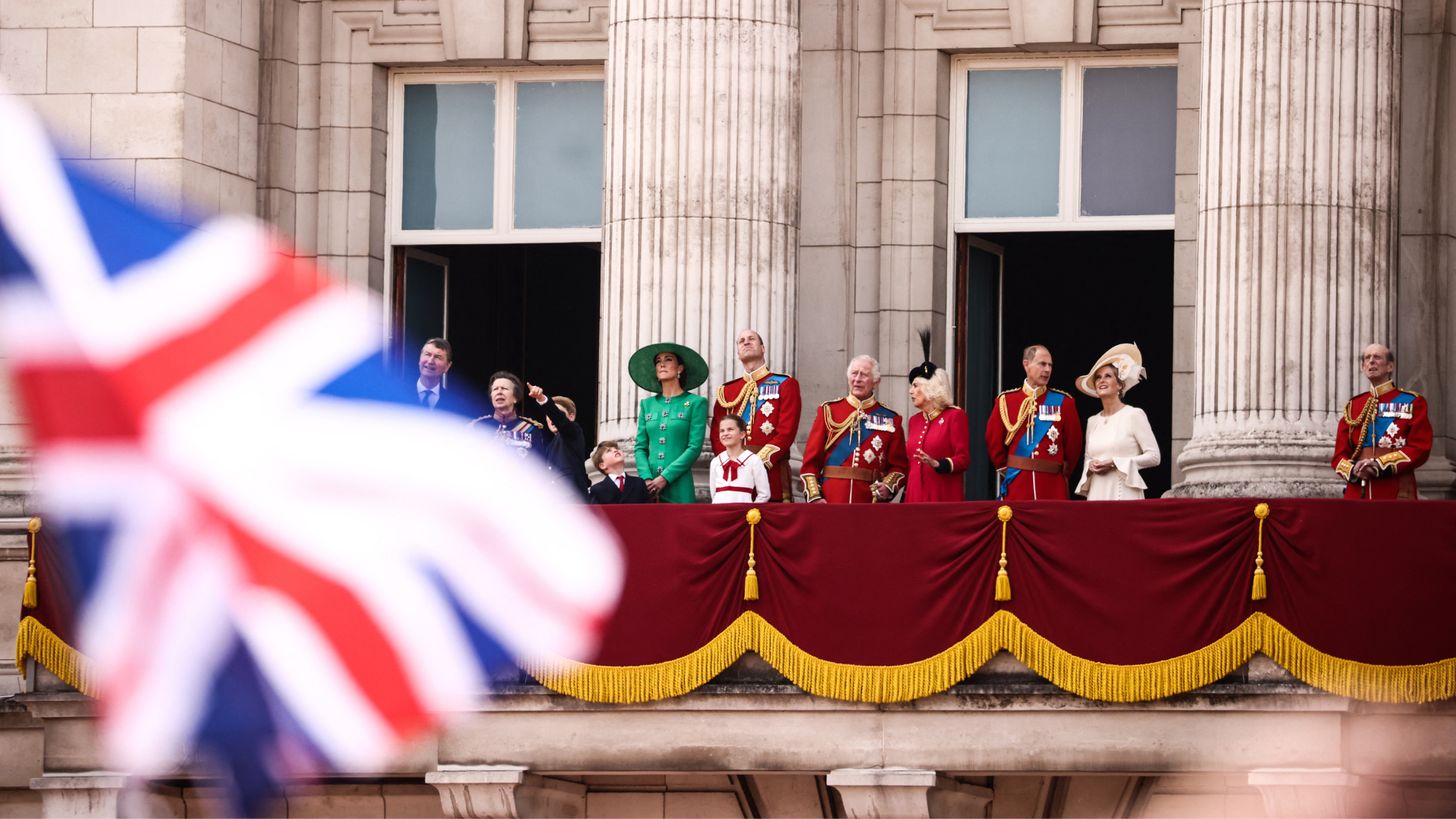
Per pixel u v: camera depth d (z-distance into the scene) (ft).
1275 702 216.33
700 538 226.17
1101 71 294.87
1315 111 252.62
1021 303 307.37
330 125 307.58
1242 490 244.01
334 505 71.92
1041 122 295.69
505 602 73.67
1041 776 233.14
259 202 304.50
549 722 229.66
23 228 67.67
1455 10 278.87
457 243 309.01
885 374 292.61
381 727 71.77
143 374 69.82
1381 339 252.01
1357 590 216.13
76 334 68.85
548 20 304.09
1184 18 287.69
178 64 288.51
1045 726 220.02
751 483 240.94
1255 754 216.95
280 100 306.35
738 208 269.03
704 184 268.62
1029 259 308.40
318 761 71.46
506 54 304.30
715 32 269.64
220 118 295.89
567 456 239.91
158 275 69.77
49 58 289.94
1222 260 253.65
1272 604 217.15
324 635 71.31
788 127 272.72
